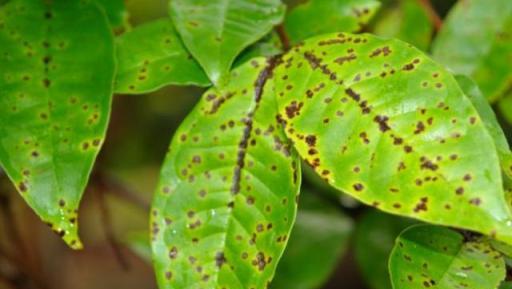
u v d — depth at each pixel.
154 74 0.44
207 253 0.42
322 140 0.40
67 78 0.43
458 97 0.40
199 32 0.43
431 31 0.54
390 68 0.41
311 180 0.61
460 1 0.51
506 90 0.53
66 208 0.41
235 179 0.42
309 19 0.47
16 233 0.69
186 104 0.96
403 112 0.40
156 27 0.45
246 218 0.42
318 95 0.41
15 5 0.45
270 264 0.41
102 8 0.45
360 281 1.03
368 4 0.47
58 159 0.42
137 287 1.09
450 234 0.42
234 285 0.42
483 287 0.41
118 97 0.88
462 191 0.38
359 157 0.40
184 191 0.43
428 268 0.41
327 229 0.61
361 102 0.41
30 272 0.70
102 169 0.70
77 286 1.01
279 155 0.42
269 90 0.43
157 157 0.97
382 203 0.38
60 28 0.45
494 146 0.38
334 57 0.42
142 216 1.01
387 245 0.60
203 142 0.43
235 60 0.44
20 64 0.44
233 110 0.43
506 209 0.37
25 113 0.43
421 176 0.38
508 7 0.51
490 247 0.42
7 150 0.42
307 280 0.60
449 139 0.39
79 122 0.42
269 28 0.44
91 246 1.03
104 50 0.44
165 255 0.42
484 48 0.51
